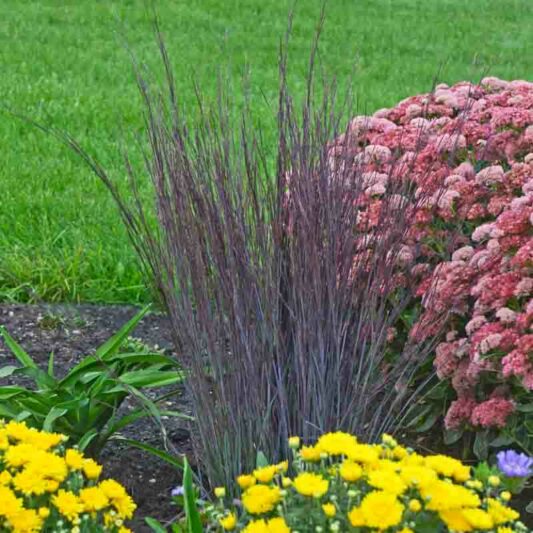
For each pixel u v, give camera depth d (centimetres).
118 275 651
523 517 395
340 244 371
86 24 1551
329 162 381
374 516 261
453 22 1795
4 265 652
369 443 376
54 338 577
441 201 419
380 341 367
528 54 1570
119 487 307
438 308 403
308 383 361
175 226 372
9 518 283
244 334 362
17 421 392
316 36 388
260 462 350
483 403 391
